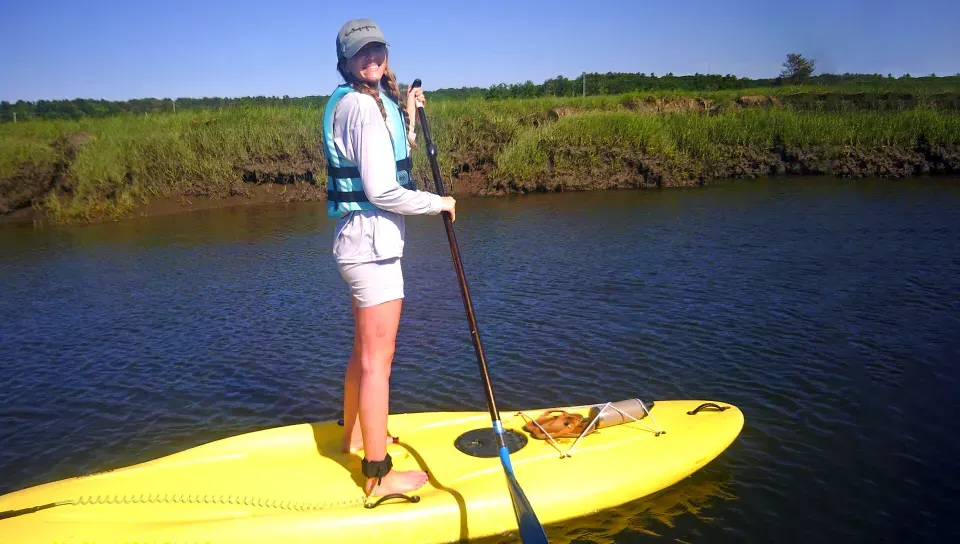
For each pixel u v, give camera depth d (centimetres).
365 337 308
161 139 1553
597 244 986
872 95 2233
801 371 515
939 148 1639
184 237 1151
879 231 998
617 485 344
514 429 382
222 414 481
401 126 311
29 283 864
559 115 1962
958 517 342
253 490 322
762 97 2308
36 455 430
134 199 1462
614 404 386
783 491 365
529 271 841
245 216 1352
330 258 962
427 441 369
